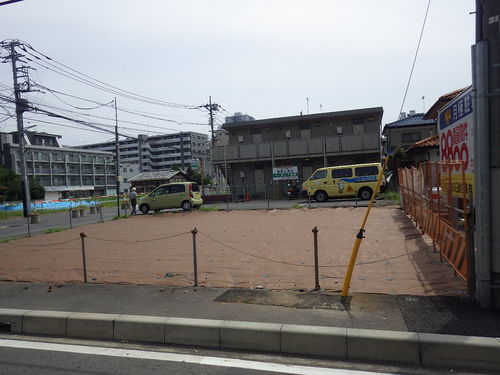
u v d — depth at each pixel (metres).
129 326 4.56
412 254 7.49
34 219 23.70
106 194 87.94
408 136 30.61
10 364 3.96
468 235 4.88
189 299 5.38
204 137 108.38
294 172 27.86
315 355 3.96
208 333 4.29
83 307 5.27
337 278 6.22
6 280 7.30
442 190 7.67
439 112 11.15
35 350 4.32
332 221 13.12
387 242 8.84
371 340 3.81
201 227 13.84
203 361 3.90
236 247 9.46
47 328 4.86
